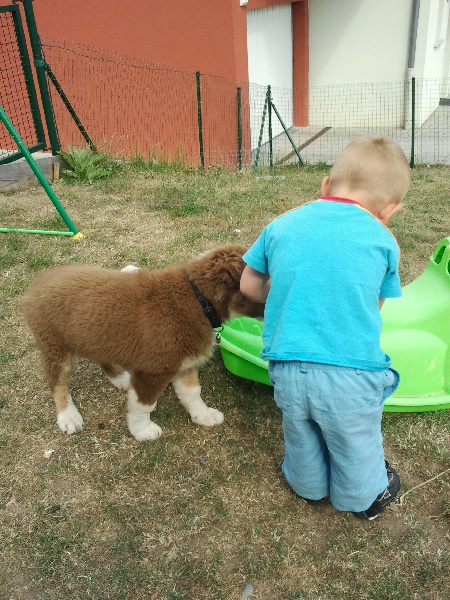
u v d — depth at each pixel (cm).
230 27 968
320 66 1341
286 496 275
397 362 310
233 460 297
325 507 269
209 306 274
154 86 1059
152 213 654
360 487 237
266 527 260
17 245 547
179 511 268
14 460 297
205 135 1068
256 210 667
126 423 325
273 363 227
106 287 284
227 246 283
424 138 1202
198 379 345
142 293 279
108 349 283
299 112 1387
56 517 265
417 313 322
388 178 219
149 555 248
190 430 319
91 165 808
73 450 304
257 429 319
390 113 1324
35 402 339
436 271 339
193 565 243
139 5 1003
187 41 1009
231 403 341
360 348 209
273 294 221
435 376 320
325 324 209
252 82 1123
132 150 972
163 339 274
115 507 271
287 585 235
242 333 340
